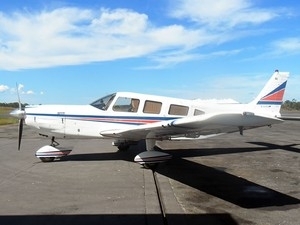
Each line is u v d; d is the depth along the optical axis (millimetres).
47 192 5863
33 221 4398
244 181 6750
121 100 9195
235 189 6137
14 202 5258
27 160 9164
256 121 6023
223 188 6207
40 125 8914
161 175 7316
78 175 7254
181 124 6633
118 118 9094
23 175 7227
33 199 5426
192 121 6191
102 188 6156
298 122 31578
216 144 12828
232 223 4391
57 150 8961
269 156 9922
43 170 7773
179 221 4449
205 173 7523
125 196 5625
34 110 8969
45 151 8836
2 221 4395
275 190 6066
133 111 9172
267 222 4434
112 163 8711
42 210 4863
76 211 4816
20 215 4641
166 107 9320
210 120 5918
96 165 8414
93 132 9062
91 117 9031
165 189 6121
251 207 5074
